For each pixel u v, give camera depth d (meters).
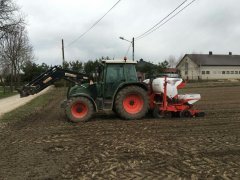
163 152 9.08
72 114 14.81
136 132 12.00
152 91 15.64
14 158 8.98
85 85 15.47
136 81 15.34
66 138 11.39
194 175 7.18
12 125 15.02
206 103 22.06
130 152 9.16
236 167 7.69
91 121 14.92
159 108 15.27
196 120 14.46
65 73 16.12
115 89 15.20
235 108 18.84
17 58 50.00
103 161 8.38
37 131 13.02
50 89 52.34
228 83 55.19
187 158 8.47
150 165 7.96
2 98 36.03
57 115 18.12
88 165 8.09
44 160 8.67
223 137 10.80
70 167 7.98
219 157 8.52
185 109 15.36
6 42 47.53
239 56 90.81
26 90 16.00
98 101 15.18
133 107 15.08
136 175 7.28
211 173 7.29
